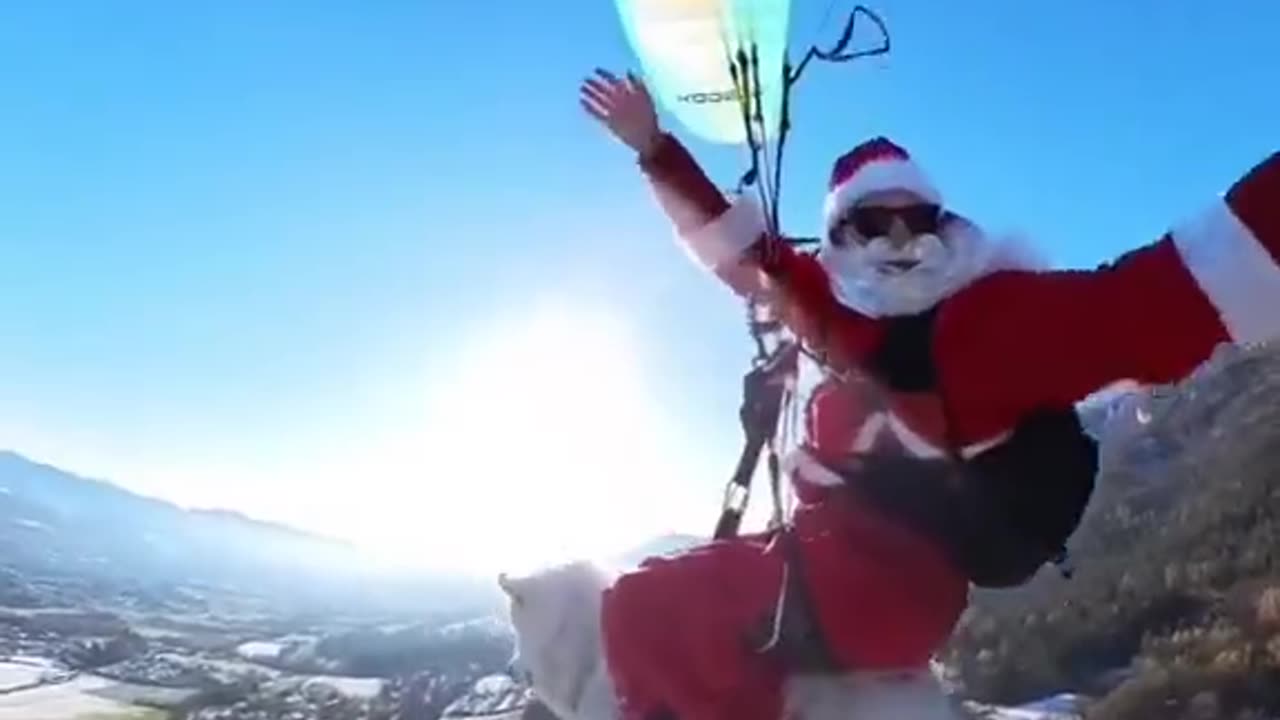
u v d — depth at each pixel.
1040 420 1.66
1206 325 1.53
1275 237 1.50
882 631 1.70
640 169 1.94
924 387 1.67
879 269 1.69
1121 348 1.57
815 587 1.71
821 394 1.80
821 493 1.76
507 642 1.88
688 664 1.71
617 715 1.73
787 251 1.80
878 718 1.68
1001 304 1.62
